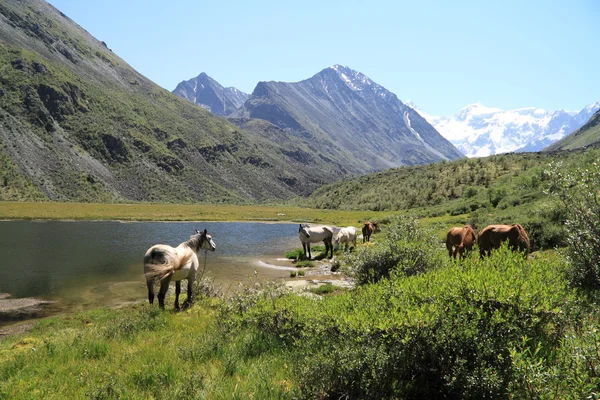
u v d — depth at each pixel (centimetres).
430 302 491
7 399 493
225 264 2305
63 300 1477
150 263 1051
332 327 556
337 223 5850
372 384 430
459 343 416
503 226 1080
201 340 693
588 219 750
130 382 526
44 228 4572
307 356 503
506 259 593
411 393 427
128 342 747
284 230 5053
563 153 9869
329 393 449
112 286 1703
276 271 2058
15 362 644
